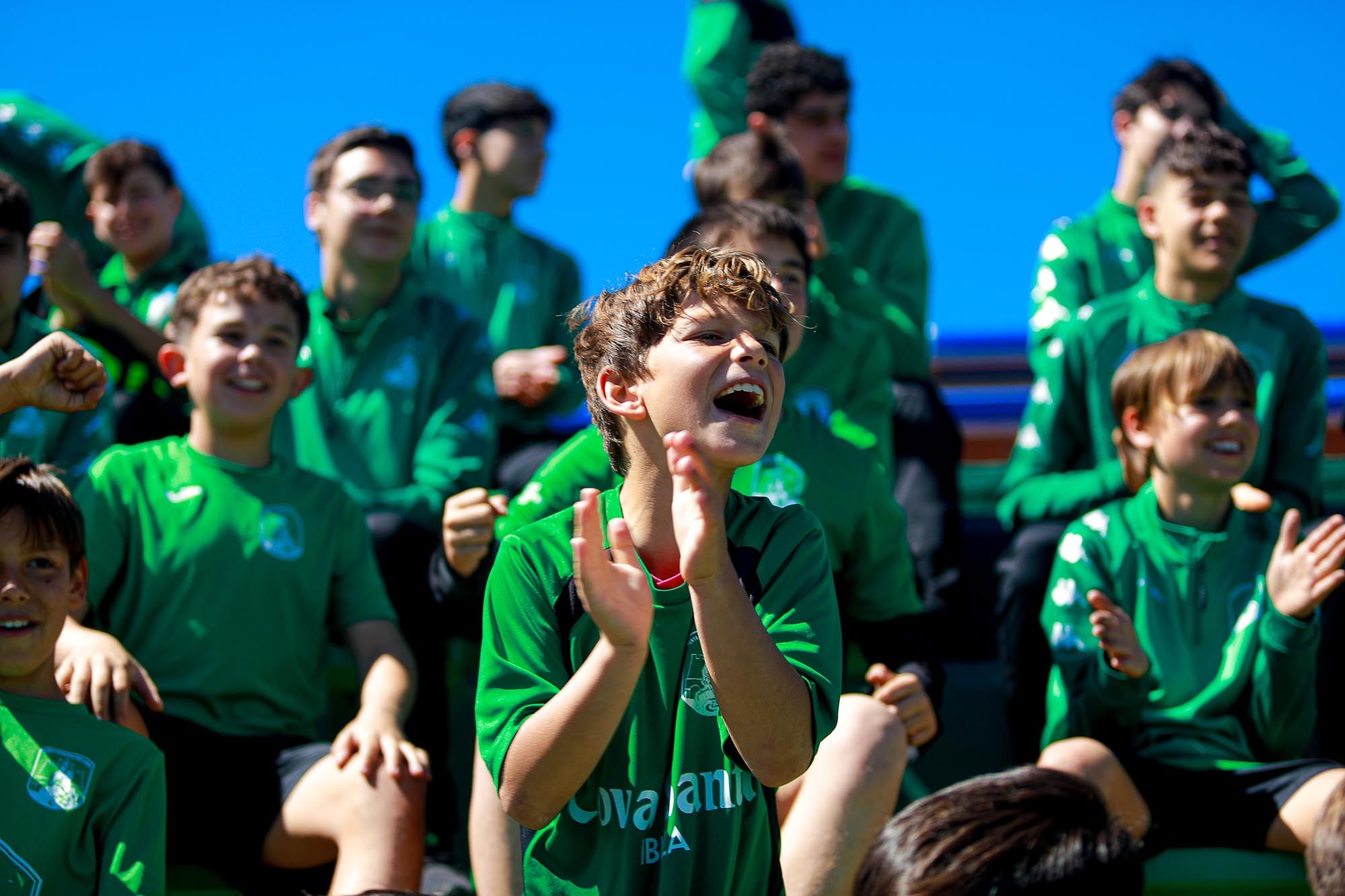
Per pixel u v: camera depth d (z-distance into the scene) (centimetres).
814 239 336
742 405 171
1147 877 263
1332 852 163
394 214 352
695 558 151
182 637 269
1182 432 294
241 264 294
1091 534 299
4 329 298
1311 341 353
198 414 286
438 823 300
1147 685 271
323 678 294
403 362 351
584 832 176
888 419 355
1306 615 274
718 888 173
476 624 296
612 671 155
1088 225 401
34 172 410
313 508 287
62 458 301
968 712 343
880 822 232
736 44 471
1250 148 411
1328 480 402
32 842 211
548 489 264
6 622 217
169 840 260
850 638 288
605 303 178
